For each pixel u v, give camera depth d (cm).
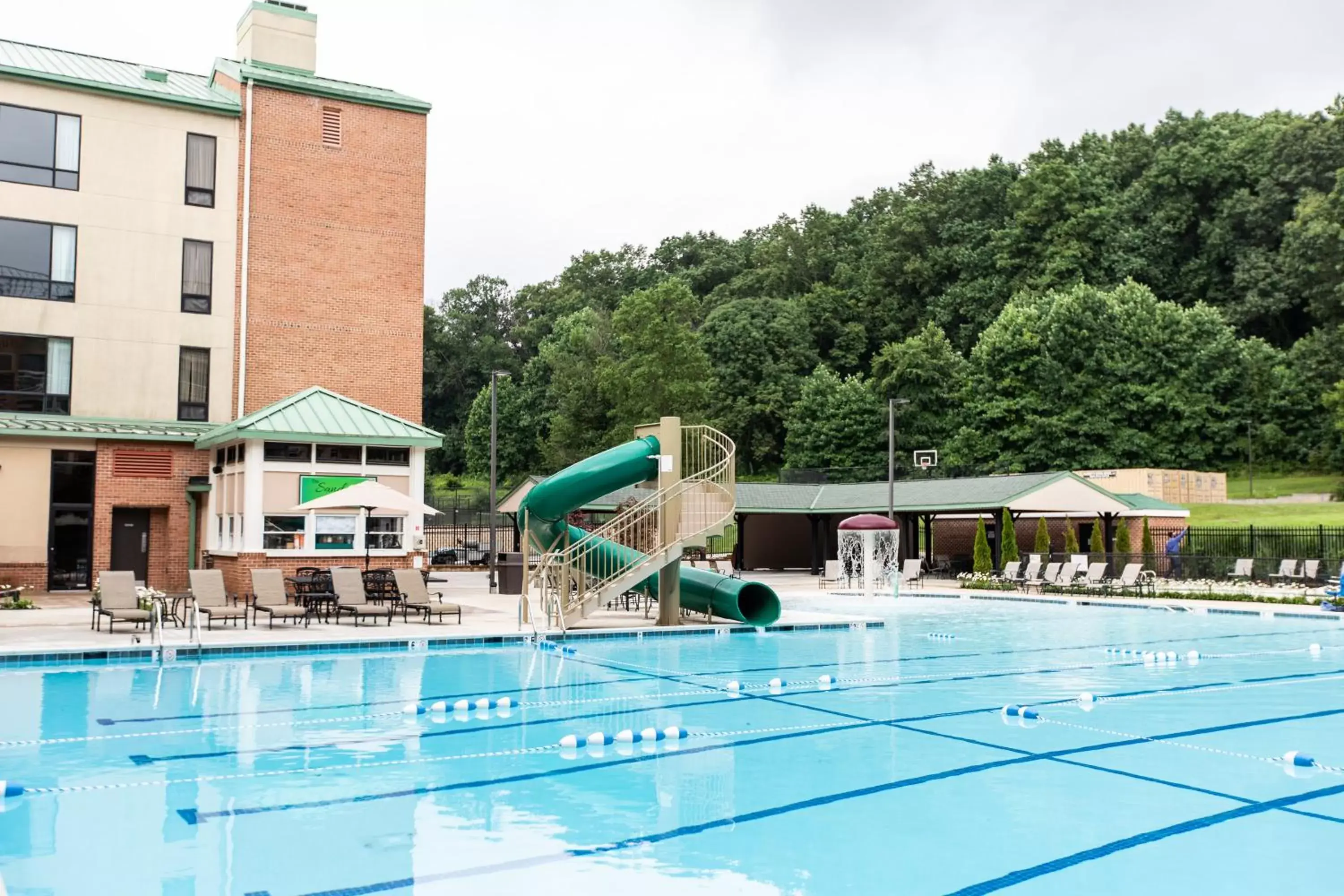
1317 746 978
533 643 1780
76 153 2655
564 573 1864
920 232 9062
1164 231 8131
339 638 1664
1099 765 895
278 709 1156
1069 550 3753
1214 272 8050
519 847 651
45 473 2514
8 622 1878
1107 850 648
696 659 1620
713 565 3731
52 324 2611
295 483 2411
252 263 2812
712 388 7394
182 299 2750
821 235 9938
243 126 2828
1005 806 757
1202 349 6544
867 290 8919
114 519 2591
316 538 2417
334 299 2909
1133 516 3994
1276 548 3703
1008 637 1995
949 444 6350
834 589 3356
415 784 818
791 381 7938
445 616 2136
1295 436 6531
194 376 2756
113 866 607
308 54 3033
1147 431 6425
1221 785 820
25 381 2588
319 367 2881
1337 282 7000
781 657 1661
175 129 2759
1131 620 2386
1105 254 7962
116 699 1209
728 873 601
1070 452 6122
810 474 4772
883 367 7025
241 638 1648
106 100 2686
